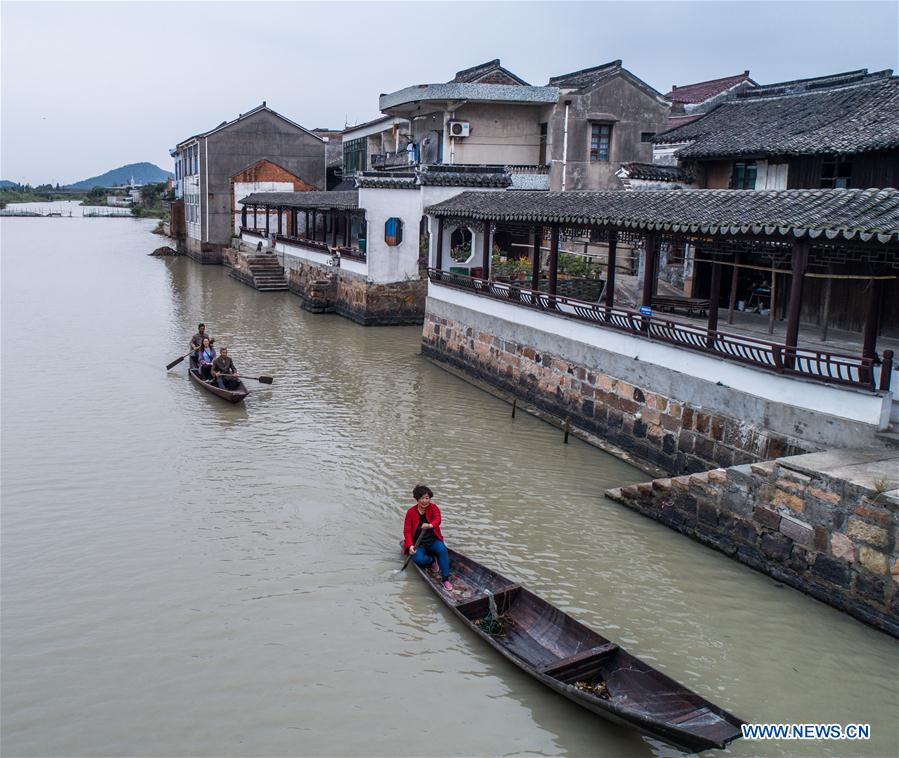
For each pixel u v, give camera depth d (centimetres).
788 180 2030
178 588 1125
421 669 957
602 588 1132
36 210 14025
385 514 1378
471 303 2338
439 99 3288
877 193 1275
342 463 1611
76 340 2784
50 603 1084
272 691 912
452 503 1420
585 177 3344
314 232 4262
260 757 809
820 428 1235
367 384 2253
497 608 1052
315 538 1283
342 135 5494
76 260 5650
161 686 917
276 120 5369
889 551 981
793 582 1115
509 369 2142
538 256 2092
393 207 3084
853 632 1012
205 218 5366
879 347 1638
